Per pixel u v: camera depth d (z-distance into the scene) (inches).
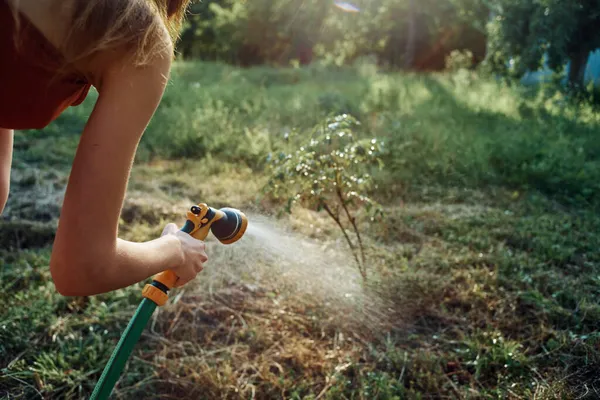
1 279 130.7
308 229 163.0
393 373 104.7
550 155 227.1
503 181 211.8
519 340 113.1
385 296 126.9
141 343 112.3
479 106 341.7
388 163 223.9
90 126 42.1
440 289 129.1
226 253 144.3
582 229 165.0
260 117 296.5
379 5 773.3
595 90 384.5
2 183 62.9
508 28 414.6
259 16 722.8
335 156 133.7
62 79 43.9
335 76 500.1
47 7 39.7
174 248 53.0
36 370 101.3
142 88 42.6
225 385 101.0
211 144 249.9
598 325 115.7
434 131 258.1
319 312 122.1
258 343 112.7
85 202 41.3
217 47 781.3
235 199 187.3
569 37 389.7
